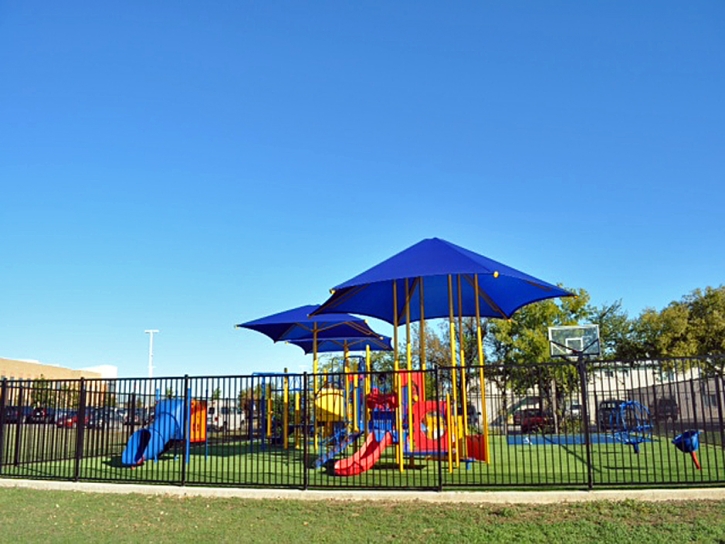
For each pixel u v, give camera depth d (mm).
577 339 30594
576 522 8469
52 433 14617
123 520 9414
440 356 41094
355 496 10258
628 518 8562
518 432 21891
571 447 18531
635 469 12609
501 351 37438
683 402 24125
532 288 16656
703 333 38312
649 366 13297
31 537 8562
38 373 68250
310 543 8031
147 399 14711
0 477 12820
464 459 12453
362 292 16969
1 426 13539
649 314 39156
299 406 19766
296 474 12703
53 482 12180
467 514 9070
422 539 8047
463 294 18109
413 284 17125
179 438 14812
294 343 26344
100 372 86125
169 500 10695
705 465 13234
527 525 8438
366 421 13383
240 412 13352
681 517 8500
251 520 9180
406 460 14547
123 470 13617
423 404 13258
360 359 24625
